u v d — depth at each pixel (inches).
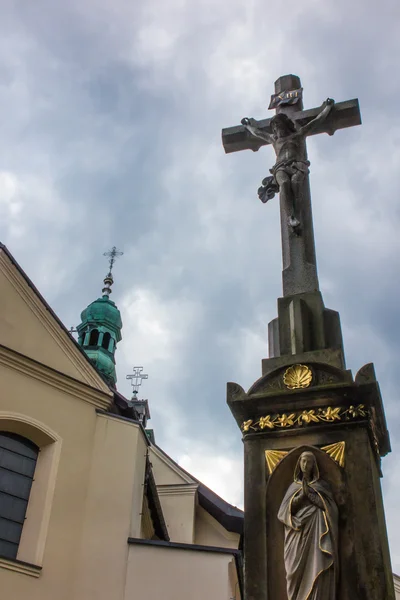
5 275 676.7
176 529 862.5
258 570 279.9
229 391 320.2
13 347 653.9
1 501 592.7
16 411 626.2
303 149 445.7
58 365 681.0
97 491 634.2
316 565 262.5
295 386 311.6
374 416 310.7
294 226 404.5
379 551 266.7
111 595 580.7
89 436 663.8
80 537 606.9
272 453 301.0
